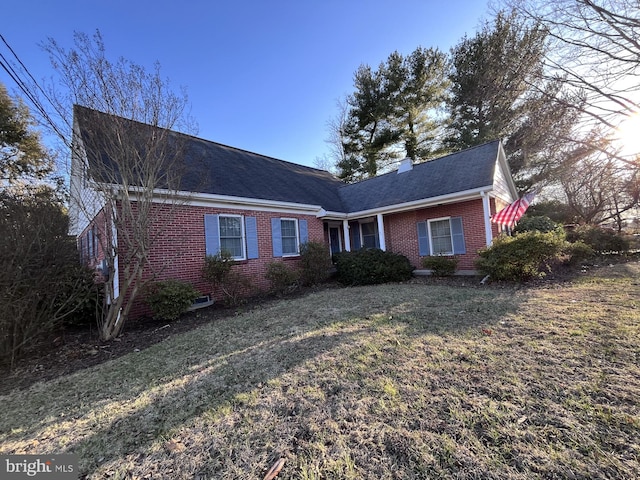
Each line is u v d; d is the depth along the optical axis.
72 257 5.93
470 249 10.33
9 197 5.43
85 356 4.78
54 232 5.49
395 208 10.99
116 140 5.51
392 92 20.45
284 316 5.84
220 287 8.17
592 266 9.34
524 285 7.27
